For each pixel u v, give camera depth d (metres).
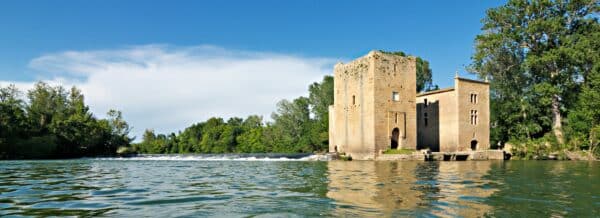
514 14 58.00
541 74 60.12
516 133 60.81
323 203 11.20
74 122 71.81
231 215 9.47
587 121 51.22
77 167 32.72
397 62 53.09
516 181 17.88
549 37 56.53
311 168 30.20
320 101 86.31
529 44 58.94
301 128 86.06
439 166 32.94
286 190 14.44
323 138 75.06
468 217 9.16
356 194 13.12
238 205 10.91
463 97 57.53
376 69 50.94
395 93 52.50
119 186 16.14
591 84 53.81
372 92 50.56
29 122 67.31
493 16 59.53
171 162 44.16
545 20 56.00
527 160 49.22
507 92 64.75
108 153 77.62
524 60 59.03
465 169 28.17
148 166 34.09
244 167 32.09
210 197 12.57
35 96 75.44
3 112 60.94
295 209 10.25
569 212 9.80
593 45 53.25
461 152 50.25
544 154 51.88
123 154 73.19
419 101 64.44
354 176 21.38
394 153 48.66
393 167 31.38
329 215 9.42
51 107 76.56
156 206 10.81
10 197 12.68
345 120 56.81
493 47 59.38
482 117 59.22
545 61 53.94
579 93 56.62
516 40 58.25
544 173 23.61
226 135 114.38
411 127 53.44
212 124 130.12
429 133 61.94
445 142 58.66
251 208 10.42
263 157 54.09
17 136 61.94
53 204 11.18
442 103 59.66
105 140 79.50
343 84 57.69
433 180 18.50
